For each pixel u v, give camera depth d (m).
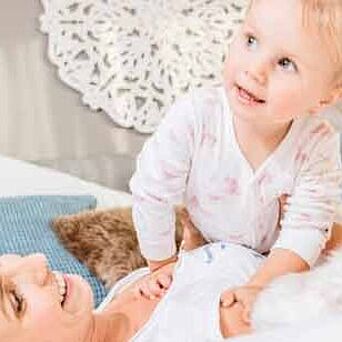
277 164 1.13
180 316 1.03
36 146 1.95
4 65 2.03
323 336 0.86
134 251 1.47
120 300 1.12
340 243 1.19
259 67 1.02
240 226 1.18
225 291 1.05
